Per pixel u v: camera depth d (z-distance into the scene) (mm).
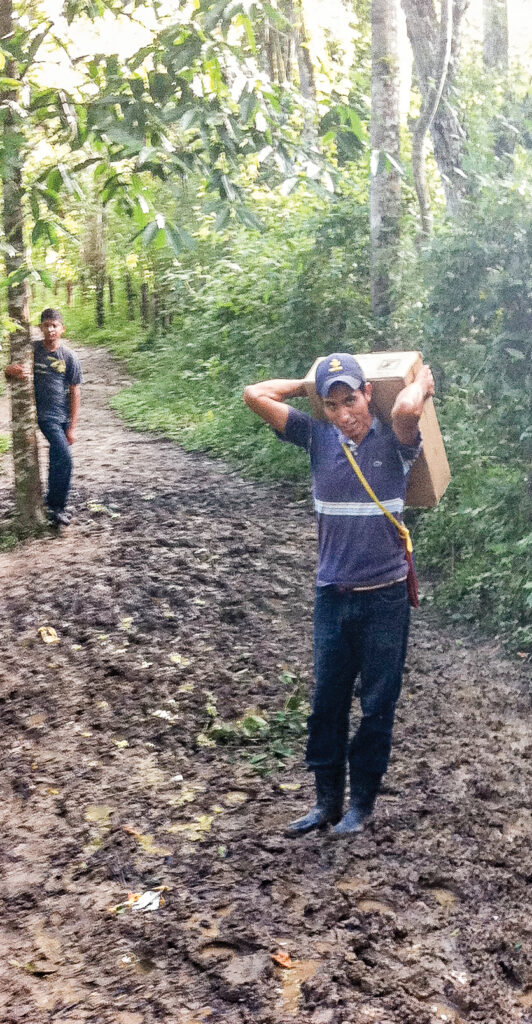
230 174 6434
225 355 13797
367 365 3506
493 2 13961
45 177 6305
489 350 6141
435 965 3031
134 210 6355
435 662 5496
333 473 3473
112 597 6312
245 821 3863
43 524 7883
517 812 3930
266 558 7176
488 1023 2818
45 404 7961
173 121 6184
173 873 3520
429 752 4426
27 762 4402
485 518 6371
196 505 8633
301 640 5773
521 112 6582
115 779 4219
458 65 11969
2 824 3898
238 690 5094
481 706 4914
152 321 22734
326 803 3775
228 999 2877
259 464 10086
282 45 19359
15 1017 2832
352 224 10086
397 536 3516
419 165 9594
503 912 3303
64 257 23906
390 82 9219
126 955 3090
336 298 10164
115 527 7961
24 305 7684
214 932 3178
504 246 6160
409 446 3393
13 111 6121
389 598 3506
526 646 5574
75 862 3613
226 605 6254
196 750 4496
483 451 6684
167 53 6141
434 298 6613
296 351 10453
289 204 12750
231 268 12695
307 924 3203
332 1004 2842
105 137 6371
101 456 11102
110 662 5387
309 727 3742
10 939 3193
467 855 3615
